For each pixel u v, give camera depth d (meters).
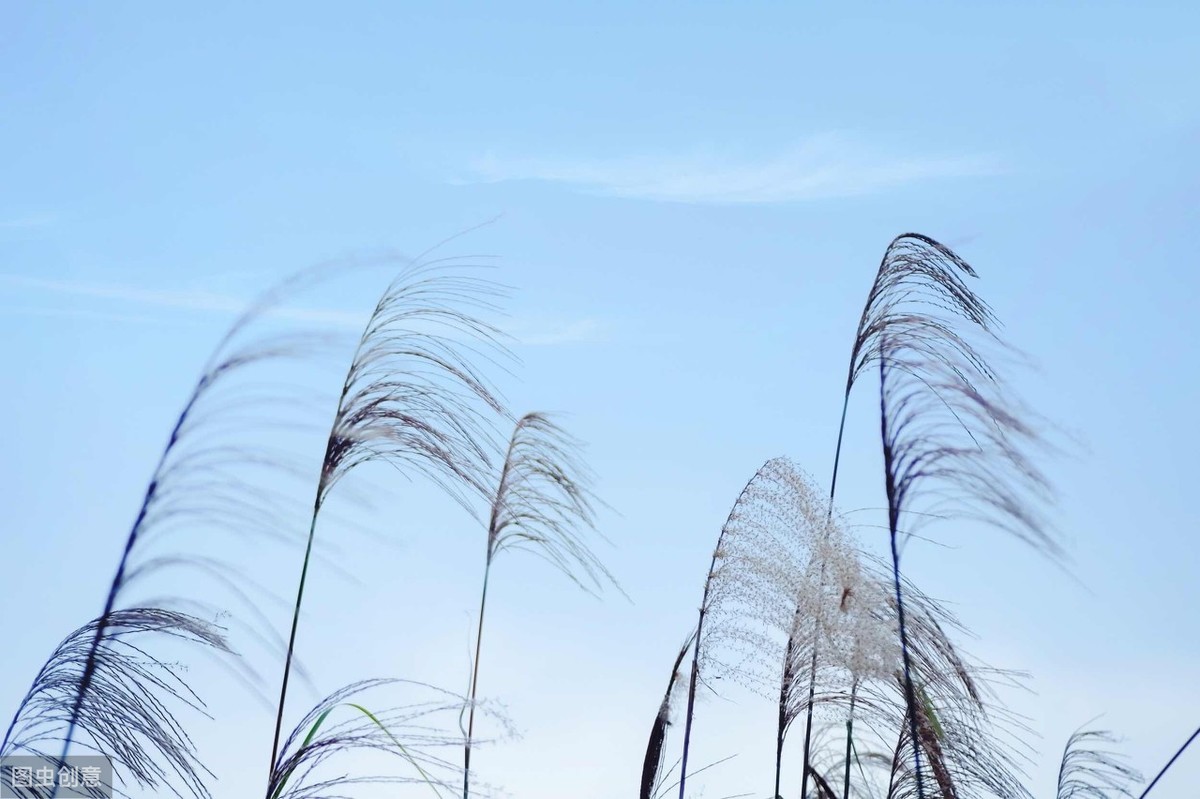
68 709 3.16
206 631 3.26
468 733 3.47
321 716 3.35
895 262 4.47
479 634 4.06
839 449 4.45
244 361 3.44
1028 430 4.09
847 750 4.28
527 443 4.68
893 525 4.09
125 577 3.26
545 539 4.52
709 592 4.46
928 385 4.13
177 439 3.33
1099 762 4.59
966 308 4.30
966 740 4.36
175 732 3.19
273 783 3.25
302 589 3.40
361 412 3.64
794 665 4.32
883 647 4.20
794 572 4.34
